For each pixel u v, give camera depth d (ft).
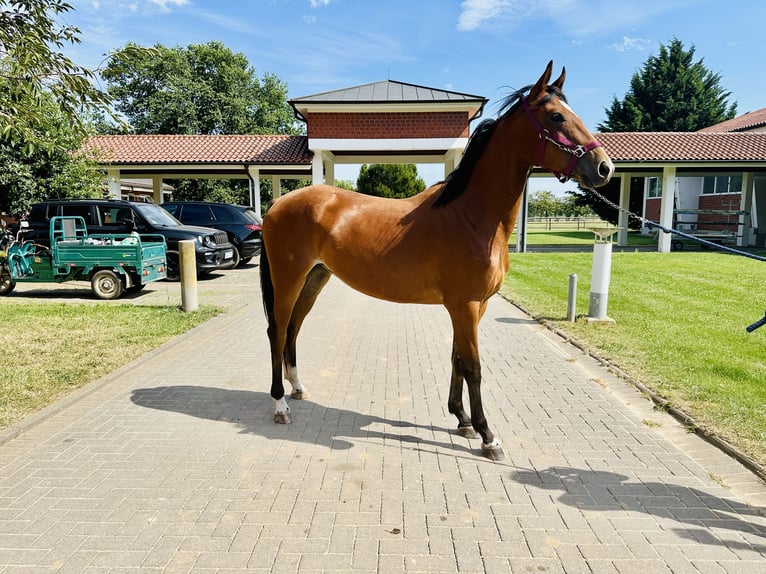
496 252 11.25
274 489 10.16
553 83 11.12
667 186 64.18
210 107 114.21
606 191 108.58
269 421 13.61
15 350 20.18
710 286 36.86
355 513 9.33
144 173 70.38
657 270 45.52
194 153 64.03
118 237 37.96
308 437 12.61
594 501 9.78
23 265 33.58
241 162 61.26
